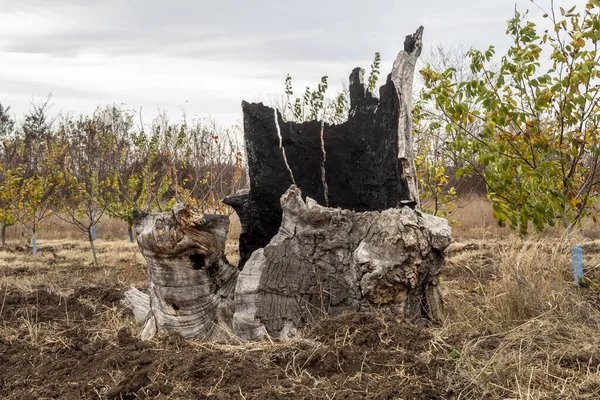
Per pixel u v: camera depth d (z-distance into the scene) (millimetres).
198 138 13516
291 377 4027
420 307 5152
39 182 13586
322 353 4164
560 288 5789
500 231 13289
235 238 14445
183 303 5184
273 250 5184
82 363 4723
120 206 13625
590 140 6578
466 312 5562
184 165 13227
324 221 5078
